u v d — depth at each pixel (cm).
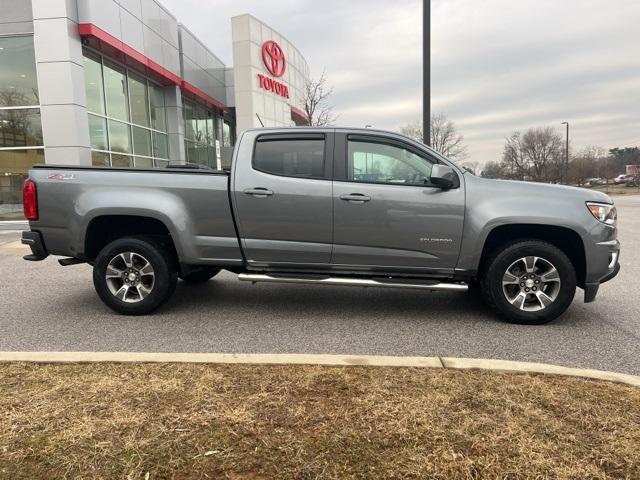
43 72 1476
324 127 531
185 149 2494
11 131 1535
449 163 518
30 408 307
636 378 357
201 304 602
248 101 2289
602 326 514
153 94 2186
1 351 427
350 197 512
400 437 277
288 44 2722
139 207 525
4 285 712
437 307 589
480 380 350
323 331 498
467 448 267
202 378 352
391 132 525
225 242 533
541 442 273
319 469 250
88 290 680
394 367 372
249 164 528
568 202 502
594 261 501
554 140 6712
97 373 361
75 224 532
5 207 1562
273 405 312
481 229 502
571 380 352
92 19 1518
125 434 279
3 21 1488
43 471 247
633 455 261
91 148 1650
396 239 514
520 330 501
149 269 541
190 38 2403
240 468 251
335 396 325
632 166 7631
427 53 1100
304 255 529
